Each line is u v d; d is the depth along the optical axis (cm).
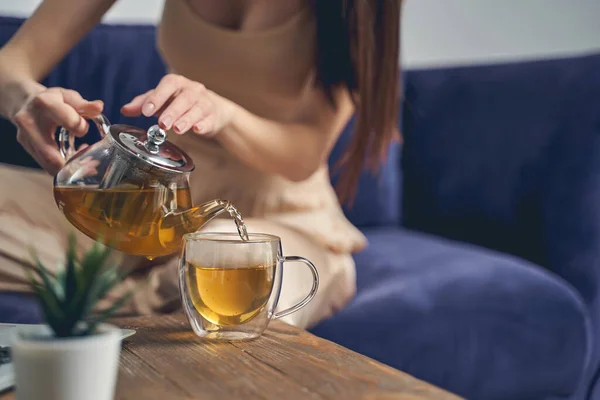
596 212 183
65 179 81
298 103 145
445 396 57
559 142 188
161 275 109
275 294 77
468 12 250
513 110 197
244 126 122
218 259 73
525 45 259
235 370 63
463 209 203
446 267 161
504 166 196
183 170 79
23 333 51
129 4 204
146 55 176
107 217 79
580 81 189
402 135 217
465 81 209
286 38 140
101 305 104
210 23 142
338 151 194
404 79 218
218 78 143
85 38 172
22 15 192
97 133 168
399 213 216
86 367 49
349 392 57
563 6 262
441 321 149
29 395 49
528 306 161
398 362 143
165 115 96
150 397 55
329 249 139
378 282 151
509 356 157
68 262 52
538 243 188
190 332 79
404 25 243
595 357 180
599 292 182
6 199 118
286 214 138
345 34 136
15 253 110
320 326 135
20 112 102
